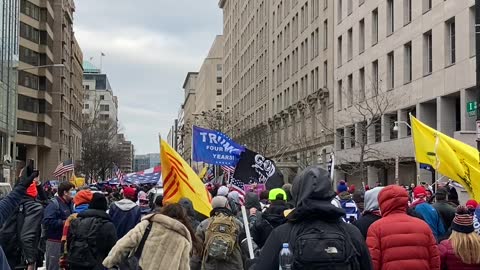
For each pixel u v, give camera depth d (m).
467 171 9.88
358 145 43.44
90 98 185.62
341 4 49.78
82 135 118.25
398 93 38.94
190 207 9.35
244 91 97.75
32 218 9.10
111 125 140.88
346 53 48.12
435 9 34.47
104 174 108.06
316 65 56.66
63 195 10.87
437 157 10.12
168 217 6.68
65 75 93.25
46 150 86.44
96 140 110.38
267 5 80.19
